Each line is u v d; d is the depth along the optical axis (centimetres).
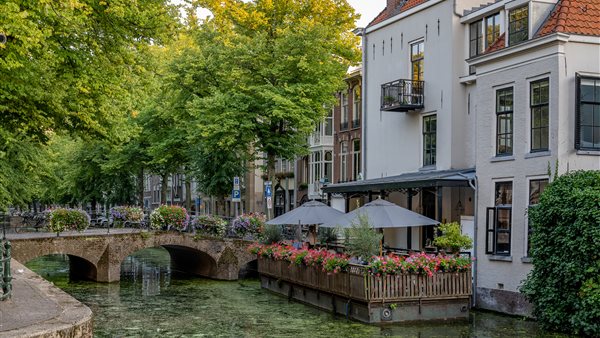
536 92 1769
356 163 3488
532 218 1622
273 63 2789
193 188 5938
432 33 2353
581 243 1468
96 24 1427
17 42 1132
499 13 2111
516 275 1788
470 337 1535
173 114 3086
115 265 2681
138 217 3081
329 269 1869
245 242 2833
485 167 1914
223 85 2861
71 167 4294
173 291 2439
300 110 2662
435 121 2358
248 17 2848
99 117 1602
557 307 1553
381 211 1903
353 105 3506
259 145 2900
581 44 1705
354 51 3077
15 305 997
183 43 3300
